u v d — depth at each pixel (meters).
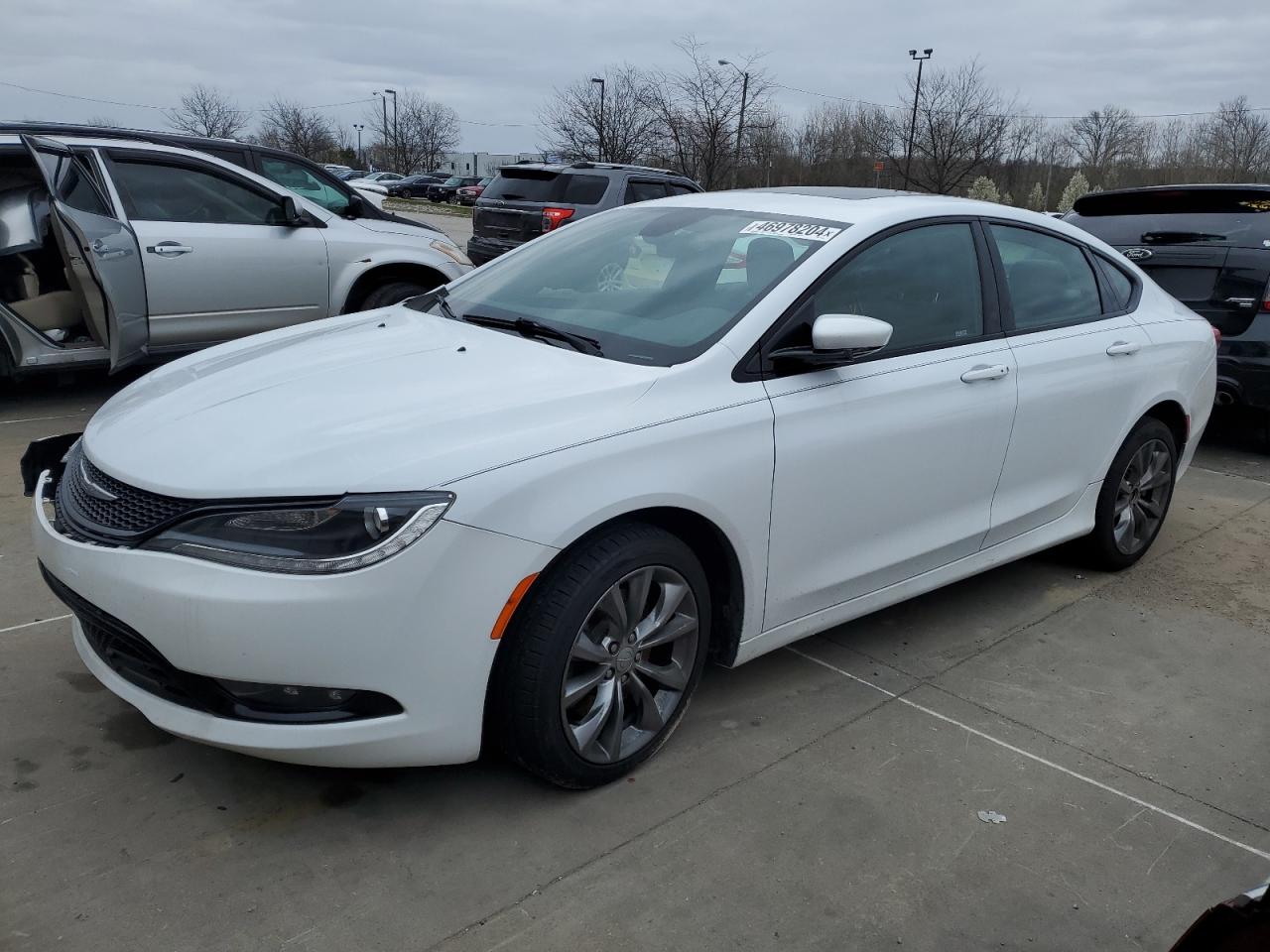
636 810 2.73
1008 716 3.34
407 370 2.94
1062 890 2.52
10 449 5.61
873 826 2.71
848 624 3.98
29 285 6.24
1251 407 6.39
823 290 3.21
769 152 39.88
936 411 3.42
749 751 3.04
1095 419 4.13
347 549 2.29
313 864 2.46
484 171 80.94
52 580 2.66
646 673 2.84
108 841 2.50
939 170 38.31
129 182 6.39
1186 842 2.73
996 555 3.92
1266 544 5.10
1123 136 52.53
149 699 2.51
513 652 2.53
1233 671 3.74
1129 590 4.45
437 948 2.22
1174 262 6.56
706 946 2.27
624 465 2.62
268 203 7.01
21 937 2.18
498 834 2.60
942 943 2.32
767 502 2.97
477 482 2.40
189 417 2.71
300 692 2.36
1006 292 3.83
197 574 2.30
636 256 3.58
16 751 2.83
